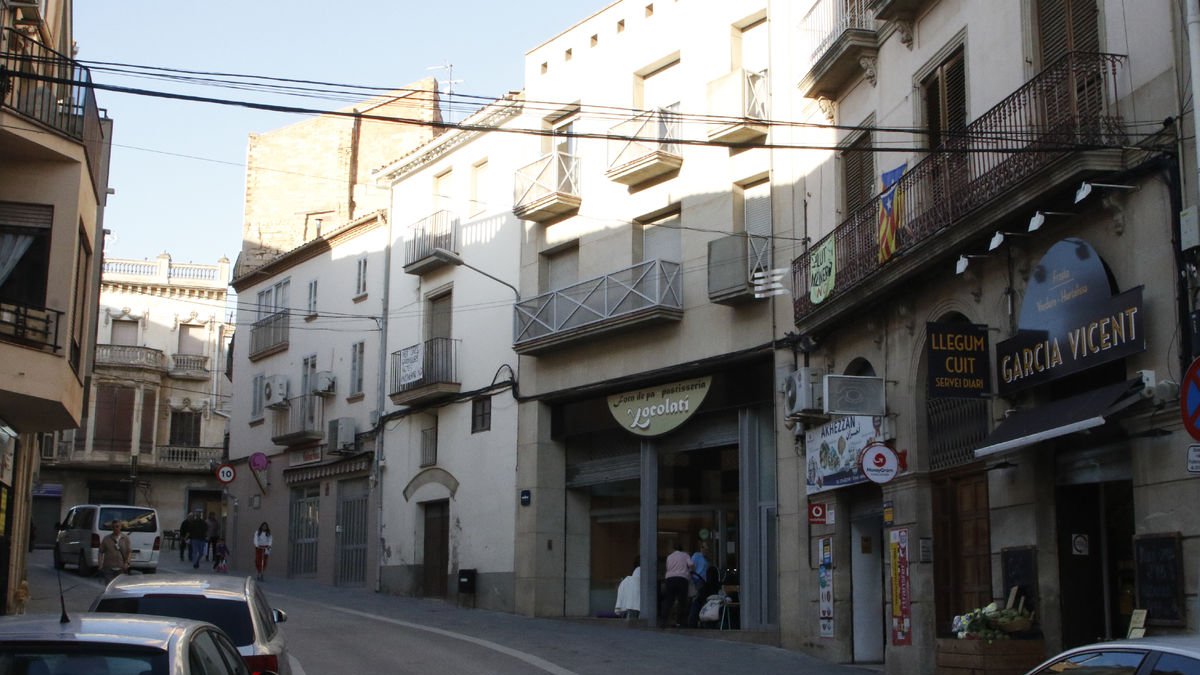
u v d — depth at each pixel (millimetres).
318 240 36469
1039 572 13383
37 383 17578
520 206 26109
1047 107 13047
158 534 32469
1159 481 11508
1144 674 6137
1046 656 12930
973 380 14289
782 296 20500
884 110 17891
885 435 17016
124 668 5938
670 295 22734
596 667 16656
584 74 26000
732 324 21547
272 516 37906
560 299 25281
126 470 56562
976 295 14953
